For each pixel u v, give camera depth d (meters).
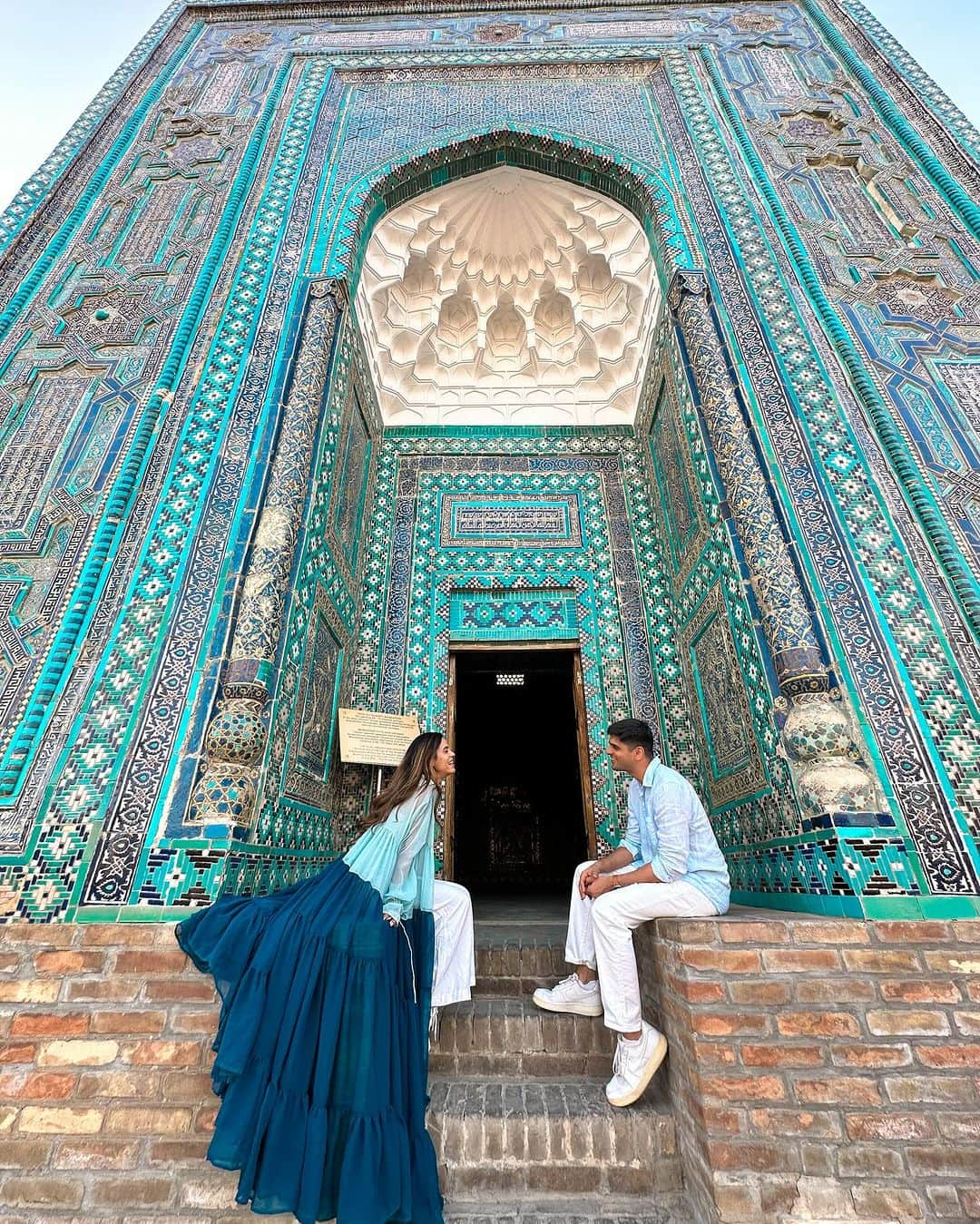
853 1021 1.54
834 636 2.25
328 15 4.92
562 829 7.18
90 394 2.89
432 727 3.69
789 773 2.16
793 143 3.84
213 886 1.84
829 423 2.72
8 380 2.93
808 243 3.36
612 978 1.74
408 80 4.43
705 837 1.91
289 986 1.54
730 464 2.71
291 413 2.84
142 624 2.32
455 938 2.02
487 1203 1.55
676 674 3.60
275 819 2.31
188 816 1.96
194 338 3.06
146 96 4.21
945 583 2.34
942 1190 1.39
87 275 3.31
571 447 4.54
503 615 3.96
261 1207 1.34
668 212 3.63
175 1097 1.59
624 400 4.63
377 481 4.37
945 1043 1.52
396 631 3.89
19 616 2.35
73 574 2.43
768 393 2.85
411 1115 1.52
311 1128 1.39
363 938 1.60
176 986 1.69
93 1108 1.59
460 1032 1.97
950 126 3.73
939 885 1.81
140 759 2.06
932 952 1.62
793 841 2.11
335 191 3.80
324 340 3.10
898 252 3.29
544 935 2.72
